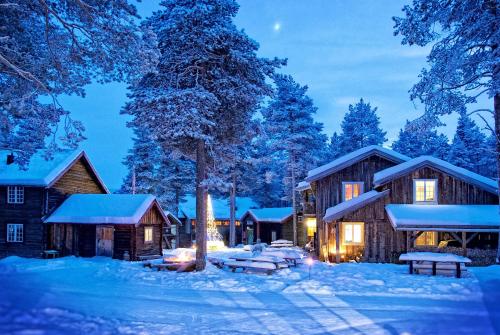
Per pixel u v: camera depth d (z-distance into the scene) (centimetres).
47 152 1655
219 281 1706
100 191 3800
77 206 3156
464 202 2714
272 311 1191
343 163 3070
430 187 2739
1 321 971
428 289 1517
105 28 1489
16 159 2027
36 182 3033
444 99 2152
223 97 2169
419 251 2539
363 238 2669
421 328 1003
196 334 943
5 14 1521
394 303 1302
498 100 2205
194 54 2080
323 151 6278
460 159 5375
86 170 3612
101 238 3259
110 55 1552
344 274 1953
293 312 1178
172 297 1399
